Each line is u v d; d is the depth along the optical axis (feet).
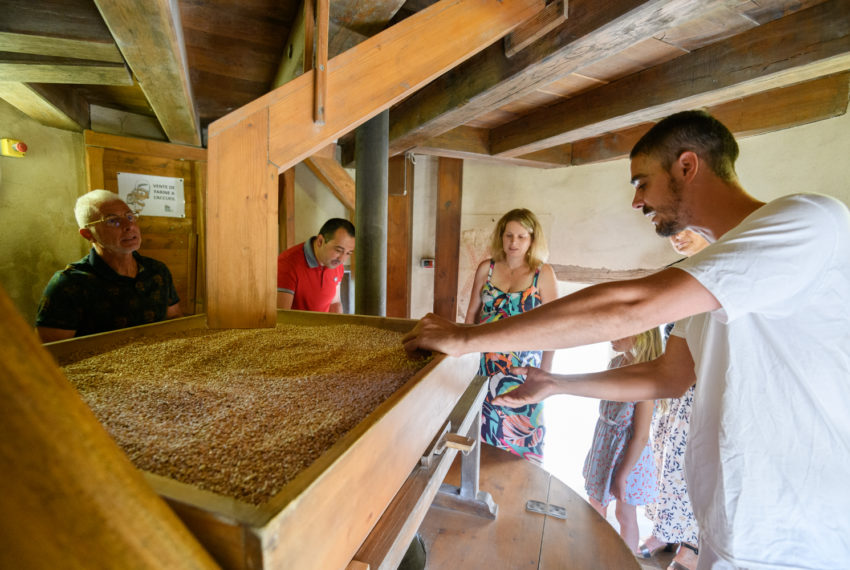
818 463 2.36
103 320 5.14
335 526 1.13
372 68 3.25
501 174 10.94
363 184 5.78
